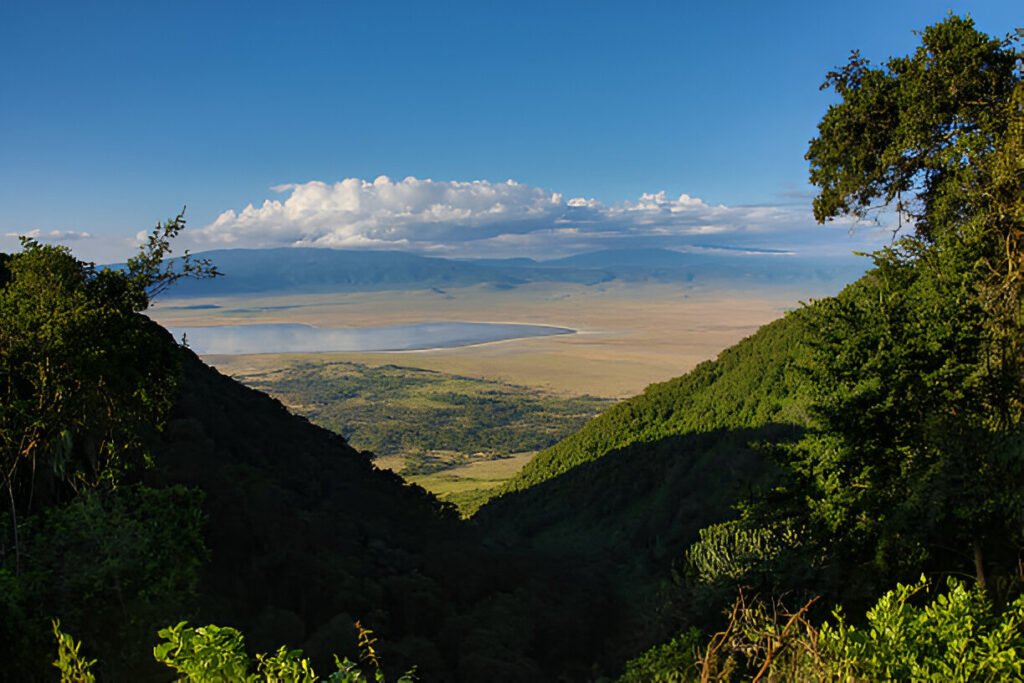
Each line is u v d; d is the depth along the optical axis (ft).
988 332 56.65
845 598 50.44
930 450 51.83
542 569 150.92
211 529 79.82
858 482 56.18
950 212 67.51
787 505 62.34
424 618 95.50
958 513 43.11
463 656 88.79
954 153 67.15
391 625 89.76
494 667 86.79
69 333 35.78
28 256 37.27
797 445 64.39
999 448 44.19
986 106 76.79
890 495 53.78
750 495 67.67
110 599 30.81
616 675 83.66
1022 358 53.31
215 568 74.49
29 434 35.04
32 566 30.53
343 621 74.54
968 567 46.93
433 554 126.31
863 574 51.72
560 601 126.93
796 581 53.36
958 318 57.57
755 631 17.44
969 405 53.11
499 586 123.44
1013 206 56.13
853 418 56.24
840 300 64.34
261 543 85.87
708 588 62.34
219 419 128.06
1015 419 51.08
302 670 13.71
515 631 101.14
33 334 34.83
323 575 87.40
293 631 68.95
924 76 80.79
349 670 14.49
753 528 65.26
